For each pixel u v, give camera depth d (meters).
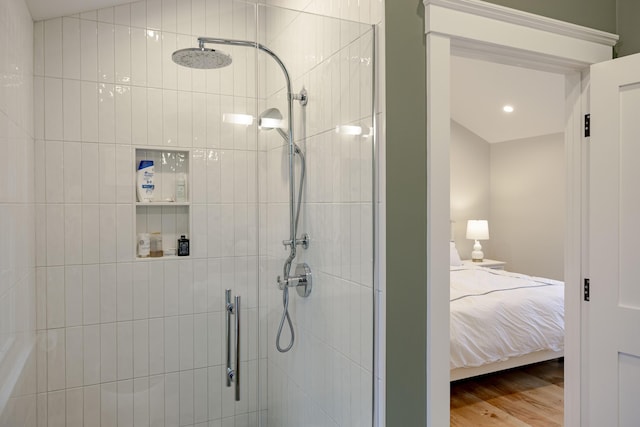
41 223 1.62
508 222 6.25
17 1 1.32
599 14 1.93
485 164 6.50
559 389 3.50
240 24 1.82
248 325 1.89
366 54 1.53
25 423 1.46
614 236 1.82
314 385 1.75
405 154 1.52
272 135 1.82
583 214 1.97
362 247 1.56
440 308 1.55
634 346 1.75
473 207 6.46
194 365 1.88
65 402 1.67
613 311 1.82
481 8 1.59
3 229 1.14
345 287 1.63
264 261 1.87
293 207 1.80
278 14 1.78
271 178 1.84
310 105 1.72
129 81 1.76
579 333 1.98
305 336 1.77
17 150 1.33
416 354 1.54
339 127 1.63
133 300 1.80
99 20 1.70
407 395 1.53
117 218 1.76
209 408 1.89
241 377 1.89
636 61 1.75
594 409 1.89
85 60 1.69
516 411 3.12
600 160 1.87
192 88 1.84
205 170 1.87
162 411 1.84
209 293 1.90
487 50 1.68
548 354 3.62
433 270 1.53
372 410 1.52
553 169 5.63
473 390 3.49
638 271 1.75
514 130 5.92
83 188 1.70
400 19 1.51
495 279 4.31
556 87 4.63
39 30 1.60
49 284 1.64
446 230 1.55
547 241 5.71
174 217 1.84
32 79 1.58
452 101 5.72
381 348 1.49
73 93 1.67
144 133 1.79
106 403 1.75
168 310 1.85
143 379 1.81
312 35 1.70
